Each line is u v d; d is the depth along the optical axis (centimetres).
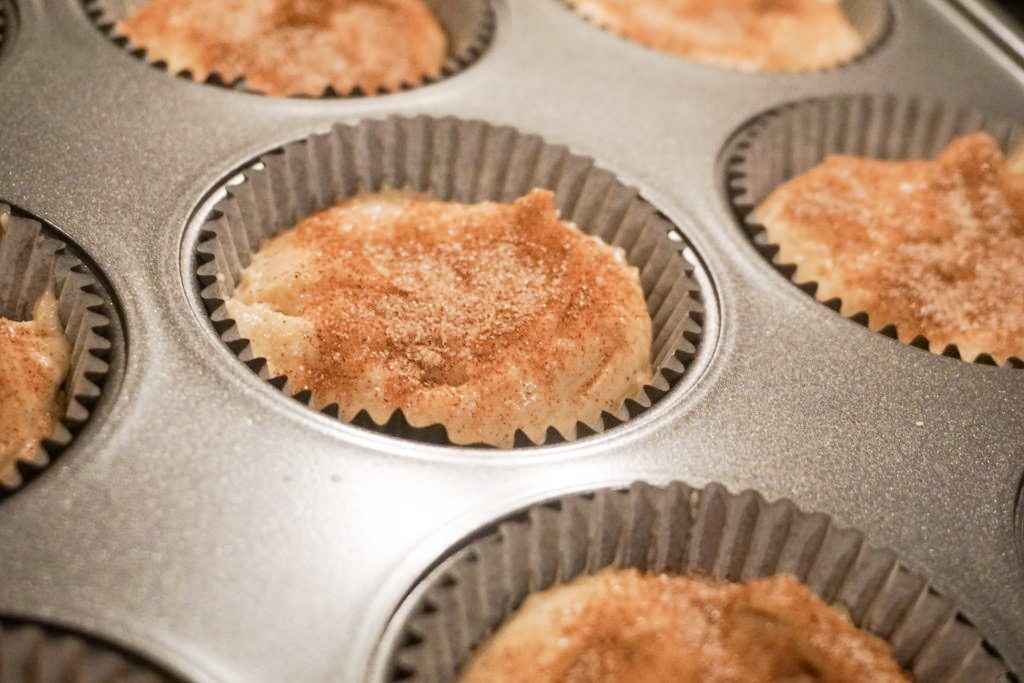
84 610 18
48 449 19
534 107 26
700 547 20
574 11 30
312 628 18
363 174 25
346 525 19
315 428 20
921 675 20
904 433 21
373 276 23
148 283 21
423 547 19
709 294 23
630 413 22
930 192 26
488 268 23
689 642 19
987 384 22
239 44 27
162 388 20
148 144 23
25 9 26
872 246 25
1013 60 30
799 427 21
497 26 28
